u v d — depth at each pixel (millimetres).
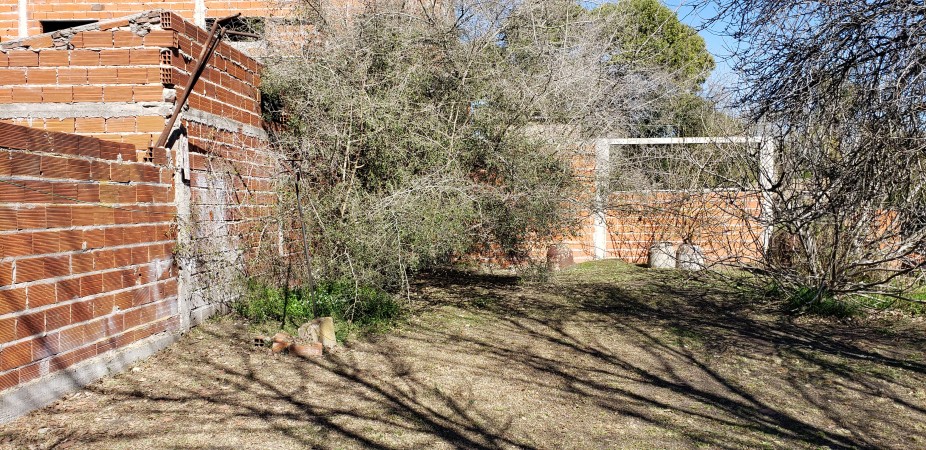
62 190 4500
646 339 6969
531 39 9219
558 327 7480
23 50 5980
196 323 6434
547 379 5398
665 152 13133
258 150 7492
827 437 4234
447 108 8672
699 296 9766
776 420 4551
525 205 8867
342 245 7105
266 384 4961
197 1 10797
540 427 4277
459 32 8859
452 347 6344
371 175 7680
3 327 3957
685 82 15648
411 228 6836
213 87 6734
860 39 6133
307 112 7711
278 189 7438
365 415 4363
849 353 6484
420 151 7914
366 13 8359
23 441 3717
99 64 5980
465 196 7418
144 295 5543
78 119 5980
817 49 6254
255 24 9727
